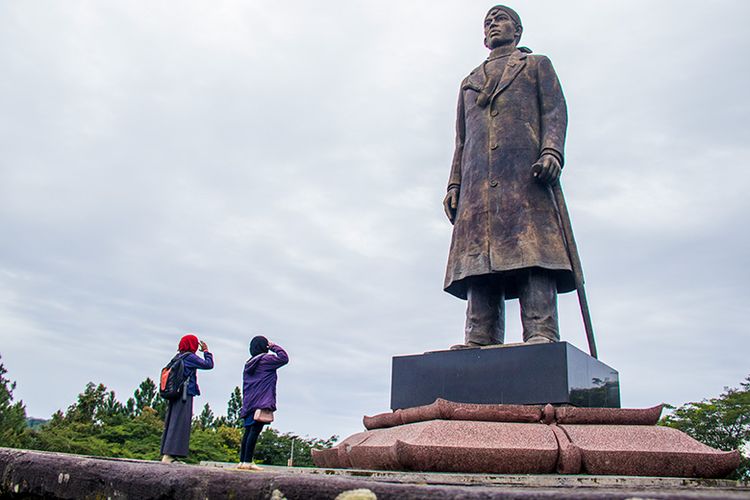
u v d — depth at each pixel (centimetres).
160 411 4531
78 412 4206
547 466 577
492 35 916
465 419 628
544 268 769
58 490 398
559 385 666
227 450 3691
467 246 824
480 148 856
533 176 812
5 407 3133
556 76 867
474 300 826
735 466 577
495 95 864
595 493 232
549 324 767
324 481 277
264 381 664
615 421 639
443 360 745
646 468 575
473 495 245
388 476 527
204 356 857
